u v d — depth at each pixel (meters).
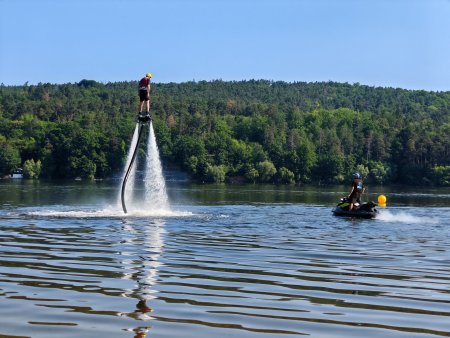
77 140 130.25
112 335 8.31
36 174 129.38
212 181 130.62
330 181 133.00
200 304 10.02
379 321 9.18
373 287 11.55
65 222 23.67
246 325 8.87
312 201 44.09
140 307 9.77
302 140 148.38
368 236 20.16
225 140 141.62
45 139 137.00
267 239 18.88
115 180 120.88
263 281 11.95
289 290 11.17
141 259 14.45
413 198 54.88
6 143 138.38
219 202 41.88
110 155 132.00
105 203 37.66
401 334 8.52
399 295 10.89
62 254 15.13
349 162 134.12
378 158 139.38
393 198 54.78
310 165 133.12
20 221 23.97
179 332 8.48
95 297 10.38
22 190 59.47
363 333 8.57
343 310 9.78
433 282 12.11
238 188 83.69
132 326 8.73
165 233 20.14
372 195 63.19
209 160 134.25
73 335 8.30
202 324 8.88
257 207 35.69
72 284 11.41
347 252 16.17
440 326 8.94
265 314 9.47
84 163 127.38
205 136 148.75
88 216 26.61
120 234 19.64
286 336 8.40
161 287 11.25
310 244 17.77
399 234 20.92
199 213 29.77
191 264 13.83
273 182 134.12
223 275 12.52
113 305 9.87
